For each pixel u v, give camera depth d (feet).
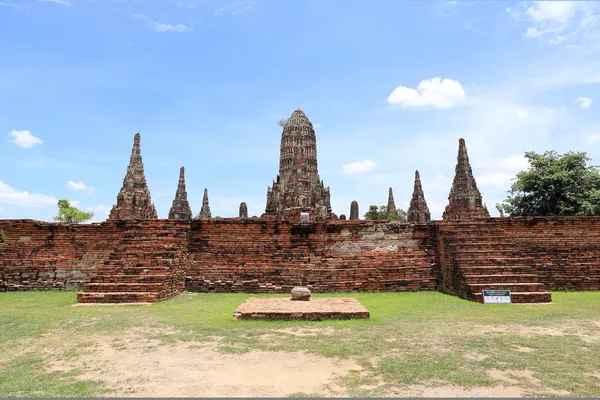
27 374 22.35
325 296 55.06
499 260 54.90
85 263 64.03
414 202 150.82
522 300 48.78
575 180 107.24
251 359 25.09
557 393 19.67
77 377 21.86
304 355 25.89
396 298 53.06
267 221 64.34
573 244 65.41
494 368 23.35
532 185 110.32
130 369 23.24
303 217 68.03
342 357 25.46
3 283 62.39
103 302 48.42
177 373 22.53
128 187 96.73
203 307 45.29
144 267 53.62
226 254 62.90
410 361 24.61
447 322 36.47
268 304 42.52
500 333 32.12
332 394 19.44
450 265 58.34
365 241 64.28
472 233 61.26
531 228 65.82
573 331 32.91
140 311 42.52
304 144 195.93
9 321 36.96
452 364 24.02
